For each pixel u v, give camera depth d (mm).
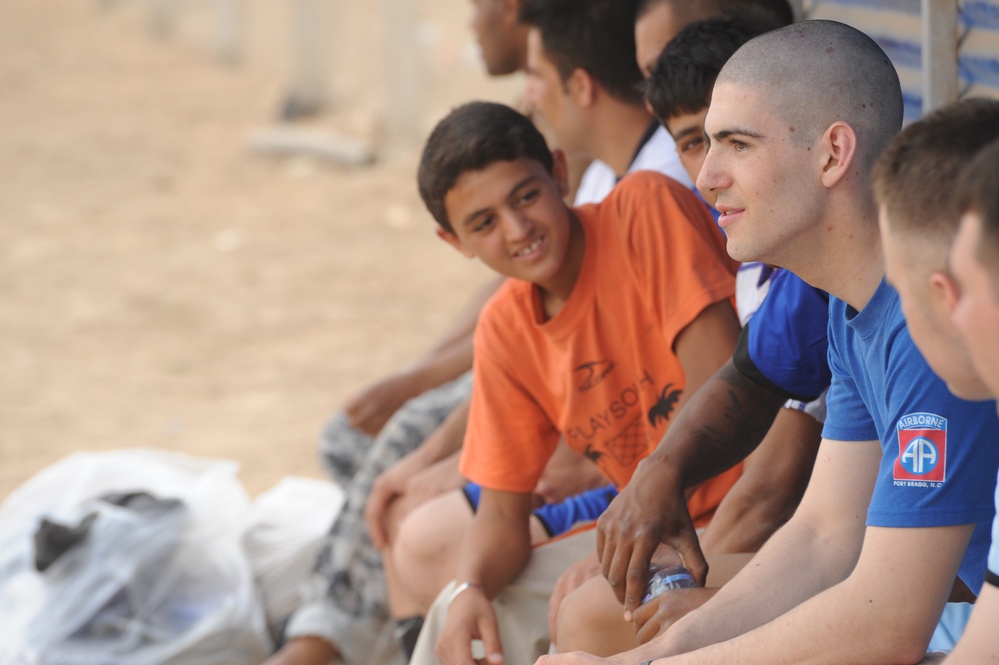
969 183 3799
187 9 45062
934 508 4824
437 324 20250
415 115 29797
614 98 8766
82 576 9383
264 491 15008
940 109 4297
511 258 7250
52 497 10695
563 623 6461
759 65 5238
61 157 30453
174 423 17234
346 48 38875
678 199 7367
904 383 4914
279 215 26094
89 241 24953
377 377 18438
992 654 4336
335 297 21734
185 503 10055
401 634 8617
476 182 7125
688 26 7094
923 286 4117
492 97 31984
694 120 6922
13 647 9148
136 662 9086
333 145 29094
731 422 6414
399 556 8297
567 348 7426
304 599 9531
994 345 3809
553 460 8766
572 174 10594
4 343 20156
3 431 16984
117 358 19609
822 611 4992
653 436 7449
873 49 5285
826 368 6414
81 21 45625
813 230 5254
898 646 4902
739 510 6613
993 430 4781
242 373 18906
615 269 7332
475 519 7688
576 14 8641
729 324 7094
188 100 35312
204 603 9609
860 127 5160
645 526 6051
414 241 24188
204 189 27906
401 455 9578
